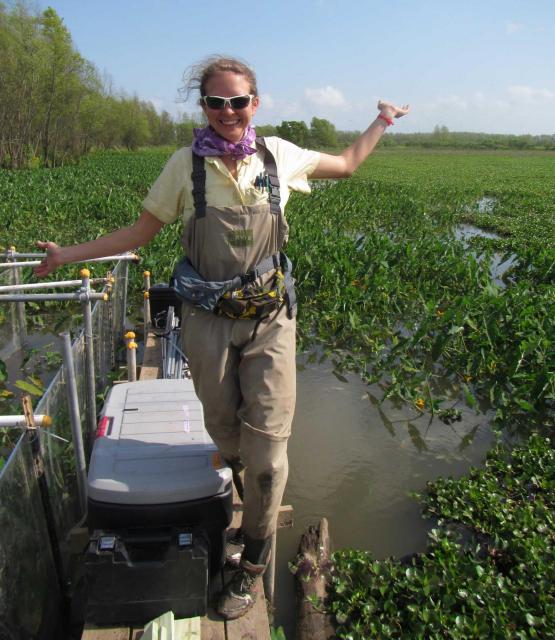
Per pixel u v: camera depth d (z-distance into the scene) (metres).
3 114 38.81
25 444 2.49
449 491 4.35
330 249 10.78
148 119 105.25
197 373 2.30
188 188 2.11
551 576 3.33
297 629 3.26
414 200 23.59
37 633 2.56
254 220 2.10
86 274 3.55
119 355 6.36
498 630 3.01
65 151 49.09
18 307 6.67
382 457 5.13
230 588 2.47
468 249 13.31
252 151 2.11
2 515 2.20
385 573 3.53
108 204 16.39
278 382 2.20
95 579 2.32
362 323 8.28
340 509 4.40
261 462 2.22
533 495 4.31
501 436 5.54
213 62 2.06
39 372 6.52
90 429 3.79
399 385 6.08
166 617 2.34
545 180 39.91
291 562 3.76
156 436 2.82
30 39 39.03
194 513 2.50
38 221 14.63
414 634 3.09
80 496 3.17
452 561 3.51
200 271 2.21
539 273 11.03
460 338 7.29
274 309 2.20
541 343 6.50
